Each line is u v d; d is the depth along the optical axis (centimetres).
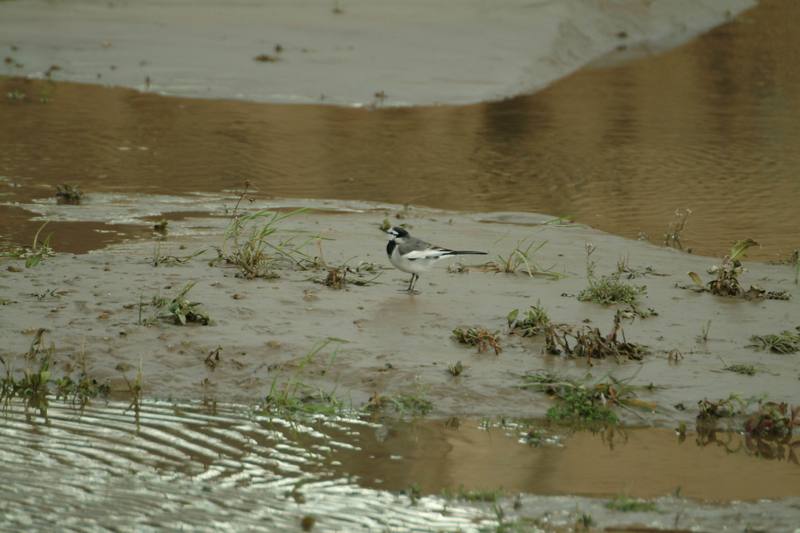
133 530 890
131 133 2683
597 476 1050
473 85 3356
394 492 993
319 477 1025
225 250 1752
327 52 3503
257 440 1119
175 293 1512
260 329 1395
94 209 2005
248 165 2433
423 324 1438
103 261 1662
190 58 3422
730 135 2941
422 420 1192
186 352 1323
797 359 1354
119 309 1439
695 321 1481
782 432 1180
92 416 1176
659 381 1279
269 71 3319
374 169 2452
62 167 2325
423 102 3156
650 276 1698
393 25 3800
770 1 5619
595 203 2219
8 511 918
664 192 2325
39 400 1221
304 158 2525
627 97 3412
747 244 1645
